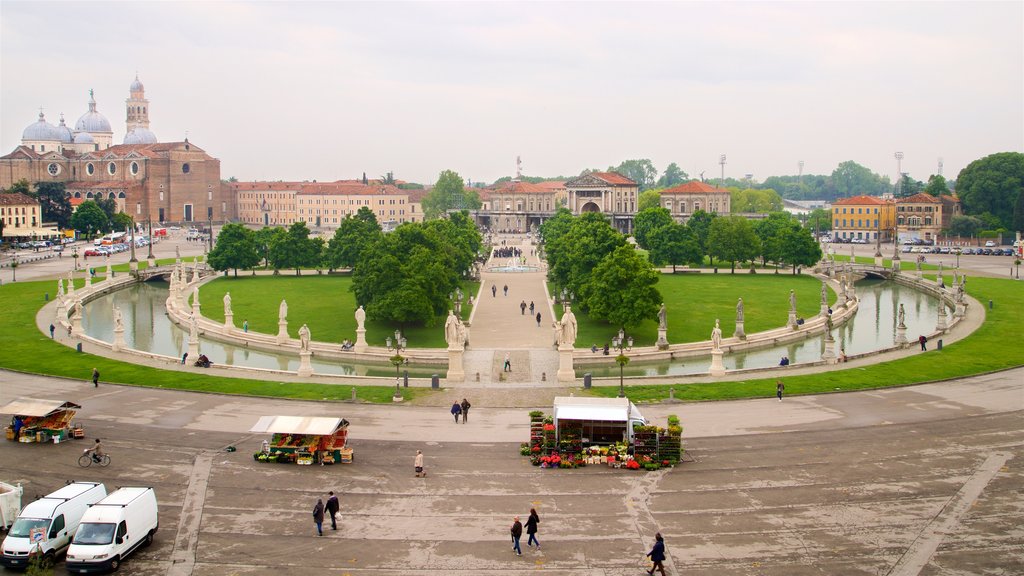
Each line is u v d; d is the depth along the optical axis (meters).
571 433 73.44
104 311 177.75
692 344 132.25
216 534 58.78
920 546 56.75
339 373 118.44
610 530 59.41
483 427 82.69
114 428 81.56
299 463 71.94
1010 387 97.31
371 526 60.12
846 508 62.78
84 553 52.91
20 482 65.19
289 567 54.25
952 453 74.06
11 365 109.25
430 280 150.75
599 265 147.75
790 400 91.94
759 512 62.16
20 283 199.75
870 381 100.00
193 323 115.06
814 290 198.50
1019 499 64.19
